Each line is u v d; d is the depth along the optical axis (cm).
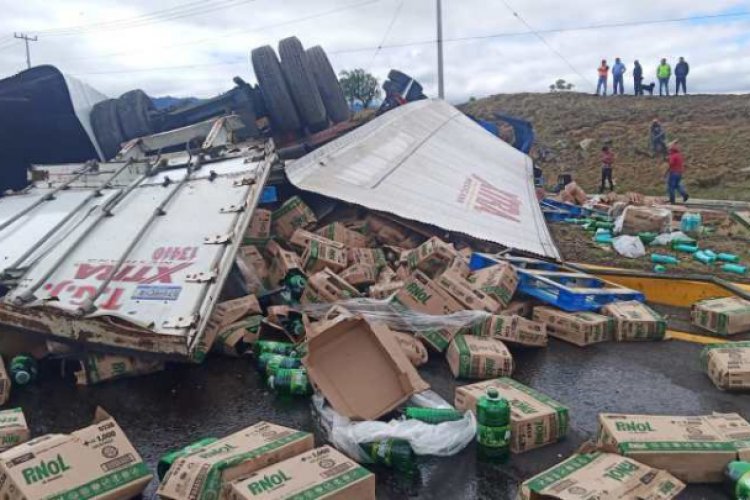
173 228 591
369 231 788
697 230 1026
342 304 562
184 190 657
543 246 846
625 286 725
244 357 548
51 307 491
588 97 3138
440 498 336
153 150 899
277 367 482
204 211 603
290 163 853
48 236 620
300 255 698
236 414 445
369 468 368
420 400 423
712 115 2536
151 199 659
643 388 478
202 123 880
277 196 793
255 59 997
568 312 600
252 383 496
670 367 520
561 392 474
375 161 931
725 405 448
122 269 548
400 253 728
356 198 773
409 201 823
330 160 875
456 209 858
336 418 394
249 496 279
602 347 568
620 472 305
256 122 1020
